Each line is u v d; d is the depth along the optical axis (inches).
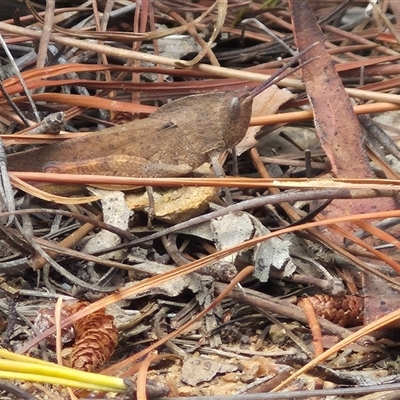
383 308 9.3
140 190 10.1
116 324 9.3
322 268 9.7
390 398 8.5
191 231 10.0
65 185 10.0
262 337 9.4
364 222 9.6
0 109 10.8
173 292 9.5
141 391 8.2
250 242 9.1
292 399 8.5
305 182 9.4
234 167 10.6
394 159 11.2
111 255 9.8
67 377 8.2
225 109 10.1
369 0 13.0
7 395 8.7
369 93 10.9
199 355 9.3
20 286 9.8
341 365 9.1
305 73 10.7
